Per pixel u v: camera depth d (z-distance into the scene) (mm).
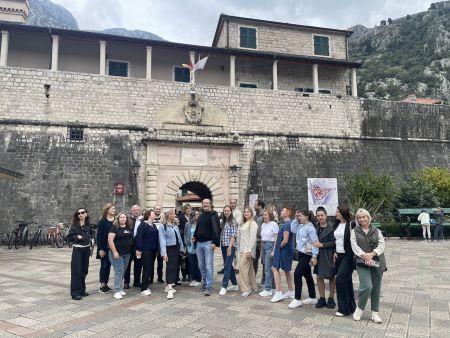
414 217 23109
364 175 24406
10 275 11047
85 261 8797
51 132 21891
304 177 25312
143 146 22938
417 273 11289
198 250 9492
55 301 8164
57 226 19078
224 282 9148
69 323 6613
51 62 23703
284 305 8039
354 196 23328
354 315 6910
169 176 22531
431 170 26078
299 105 26719
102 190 21312
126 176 22031
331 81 30500
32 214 19859
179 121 24047
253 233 9227
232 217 9742
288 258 8477
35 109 21922
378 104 28547
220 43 31734
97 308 7668
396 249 16953
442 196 24438
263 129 25672
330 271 7523
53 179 20828
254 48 30094
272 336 5973
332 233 7680
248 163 24922
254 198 22047
